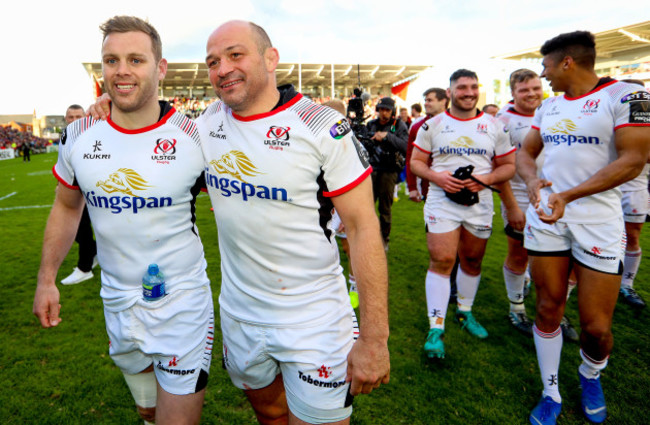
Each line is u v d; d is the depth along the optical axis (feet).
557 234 7.02
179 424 5.05
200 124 4.97
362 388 3.85
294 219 4.28
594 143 6.79
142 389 5.57
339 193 4.09
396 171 14.69
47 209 26.96
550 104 7.64
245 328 4.76
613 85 6.69
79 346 9.36
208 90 112.37
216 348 9.41
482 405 7.32
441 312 8.82
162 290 4.91
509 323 10.51
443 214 9.12
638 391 7.68
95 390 7.77
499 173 9.17
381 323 3.83
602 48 69.67
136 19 4.65
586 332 6.86
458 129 9.24
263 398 5.30
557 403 6.95
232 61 3.93
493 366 8.51
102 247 5.09
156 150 4.82
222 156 4.41
